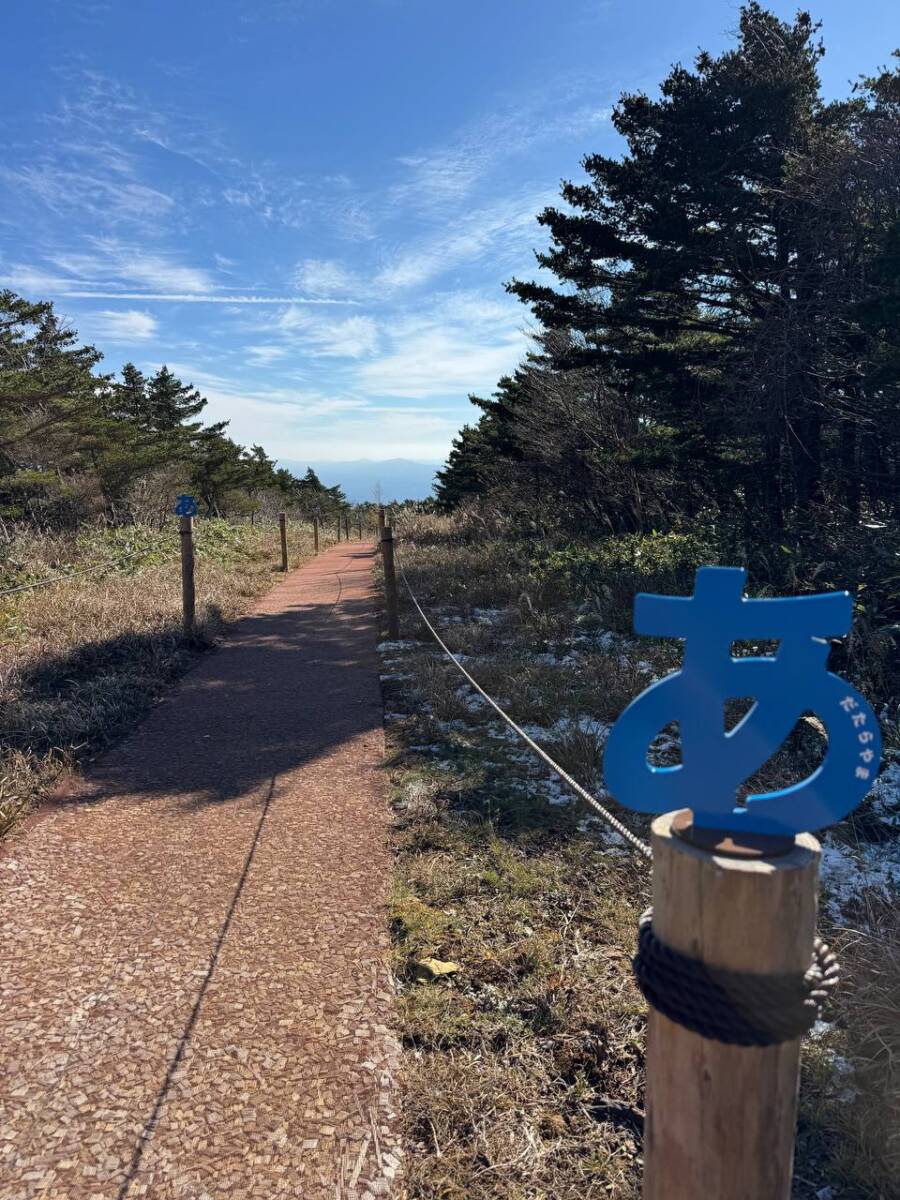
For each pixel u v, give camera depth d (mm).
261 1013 2531
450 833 3766
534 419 16750
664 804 1222
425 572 12461
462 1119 2127
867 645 5797
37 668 6570
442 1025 2473
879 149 8977
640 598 1209
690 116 10719
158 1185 1926
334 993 2625
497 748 4906
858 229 9422
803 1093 2205
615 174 11195
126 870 3471
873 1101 2148
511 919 3064
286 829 3871
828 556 8117
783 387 10141
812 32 11203
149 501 23156
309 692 6438
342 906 3162
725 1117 1185
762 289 11312
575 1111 2172
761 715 1181
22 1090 2221
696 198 10766
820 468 11156
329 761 4805
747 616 1174
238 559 16656
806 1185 1948
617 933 2967
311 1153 2016
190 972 2746
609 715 5441
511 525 16969
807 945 1145
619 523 15664
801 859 1129
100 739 5230
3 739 4973
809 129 10594
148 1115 2131
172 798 4277
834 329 10039
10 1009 2555
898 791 4309
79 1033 2445
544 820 3898
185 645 8016
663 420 13539
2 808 3938
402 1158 2006
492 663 6789
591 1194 1913
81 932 2992
